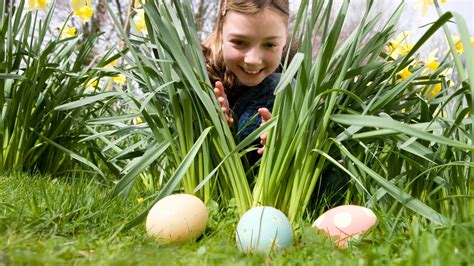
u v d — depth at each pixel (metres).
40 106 1.03
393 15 0.74
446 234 0.52
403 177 0.74
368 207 0.69
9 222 0.59
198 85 0.67
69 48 1.09
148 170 0.98
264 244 0.57
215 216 0.69
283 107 0.66
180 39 0.73
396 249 0.54
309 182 0.68
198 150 0.71
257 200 0.68
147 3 0.71
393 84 0.75
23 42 1.02
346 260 0.49
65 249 0.51
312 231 0.60
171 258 0.51
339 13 0.64
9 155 0.99
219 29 0.86
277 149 0.67
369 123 0.62
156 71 0.73
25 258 0.46
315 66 0.67
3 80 0.97
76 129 1.06
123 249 0.54
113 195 0.68
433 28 0.58
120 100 1.08
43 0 1.03
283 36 0.80
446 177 0.71
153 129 0.72
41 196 0.70
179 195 0.64
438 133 0.76
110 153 1.06
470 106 0.63
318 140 0.67
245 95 0.87
